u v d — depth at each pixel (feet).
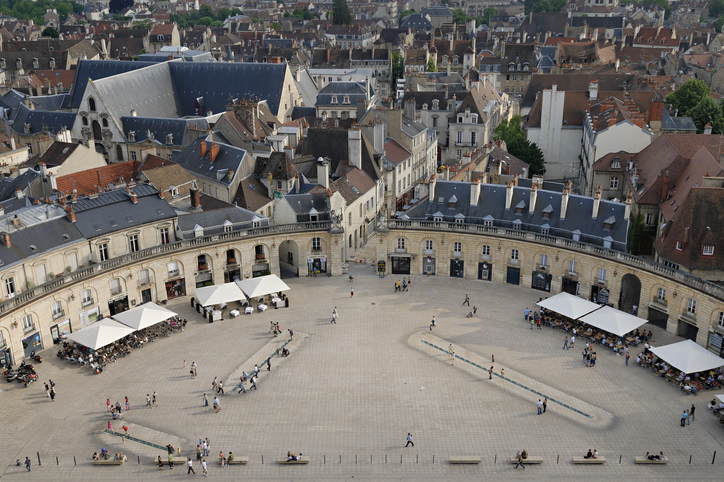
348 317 357.61
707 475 241.76
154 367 313.73
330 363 315.17
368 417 276.41
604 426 268.62
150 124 600.39
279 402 287.28
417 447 258.78
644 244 389.80
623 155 459.32
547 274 376.48
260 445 261.03
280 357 320.91
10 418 275.59
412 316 357.61
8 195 432.66
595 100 579.48
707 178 335.67
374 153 490.90
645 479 239.91
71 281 326.85
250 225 392.88
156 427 271.69
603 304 358.02
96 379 303.68
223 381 301.84
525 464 248.73
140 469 248.73
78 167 480.23
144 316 331.16
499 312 360.48
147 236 364.79
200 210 399.24
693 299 318.24
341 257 409.28
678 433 263.70
